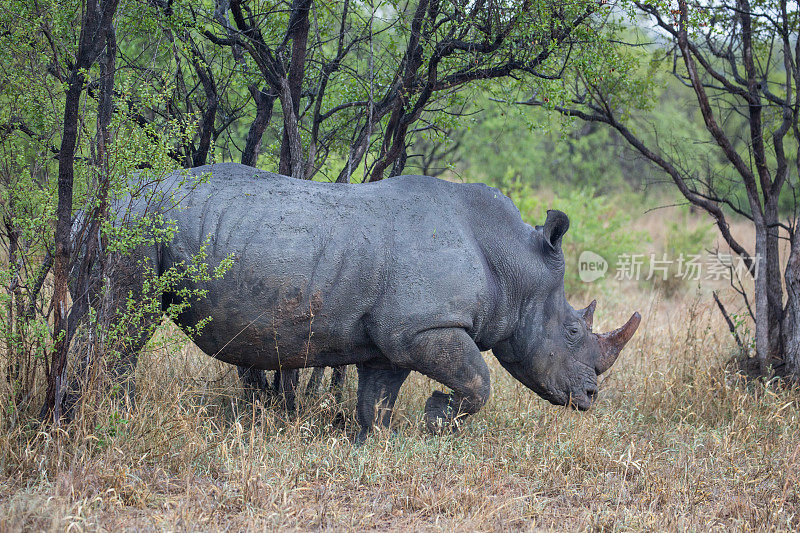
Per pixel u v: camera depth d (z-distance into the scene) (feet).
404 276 64.54
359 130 87.61
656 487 59.26
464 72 77.05
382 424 70.33
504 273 70.13
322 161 87.92
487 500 55.52
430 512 54.54
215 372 78.59
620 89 97.45
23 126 66.03
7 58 63.52
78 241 58.85
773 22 90.79
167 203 63.16
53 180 64.23
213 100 80.64
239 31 73.51
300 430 65.92
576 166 220.23
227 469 57.11
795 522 55.83
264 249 62.64
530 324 72.02
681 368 89.86
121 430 58.03
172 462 57.47
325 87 84.07
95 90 69.72
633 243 164.25
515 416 74.28
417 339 64.90
